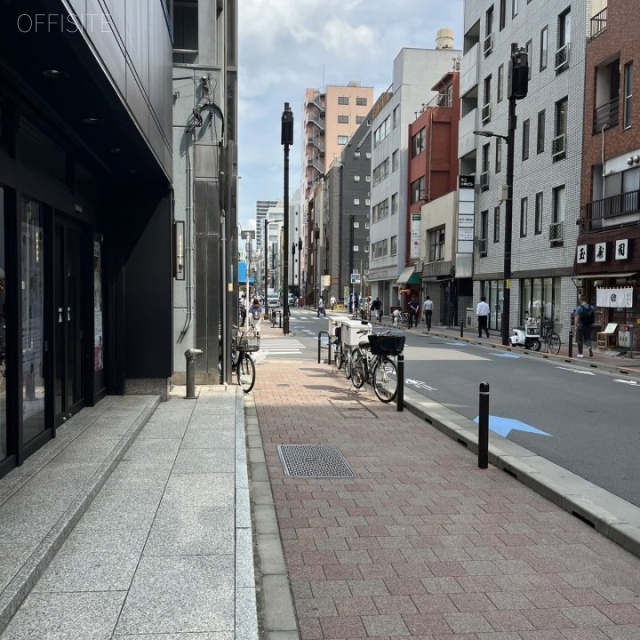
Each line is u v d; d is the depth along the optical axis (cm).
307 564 432
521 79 2314
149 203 941
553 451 751
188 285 1146
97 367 890
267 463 695
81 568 383
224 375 1173
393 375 1442
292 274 13150
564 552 458
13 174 525
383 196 5438
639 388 1280
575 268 2275
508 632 345
